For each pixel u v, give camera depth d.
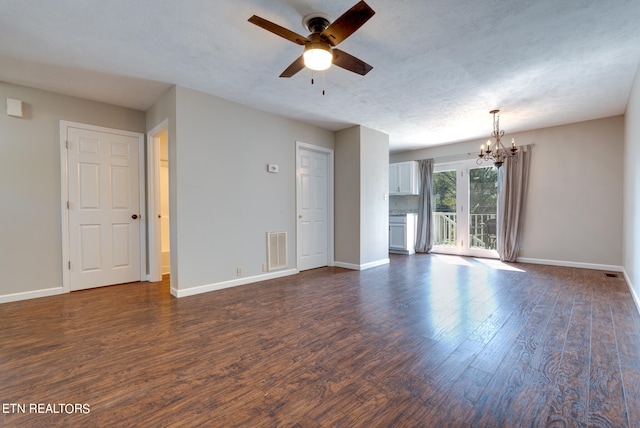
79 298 3.23
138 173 3.97
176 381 1.69
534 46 2.50
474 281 3.97
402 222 6.53
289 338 2.25
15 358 1.94
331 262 5.07
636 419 1.36
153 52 2.57
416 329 2.41
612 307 2.87
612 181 4.46
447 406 1.47
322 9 2.03
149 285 3.80
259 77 3.06
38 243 3.25
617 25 2.20
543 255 5.07
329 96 3.57
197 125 3.38
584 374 1.73
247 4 1.97
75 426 1.34
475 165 5.93
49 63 2.73
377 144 5.13
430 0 1.94
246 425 1.35
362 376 1.74
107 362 1.89
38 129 3.25
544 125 4.85
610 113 4.26
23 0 1.89
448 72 2.96
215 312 2.80
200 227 3.40
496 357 1.95
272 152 4.17
